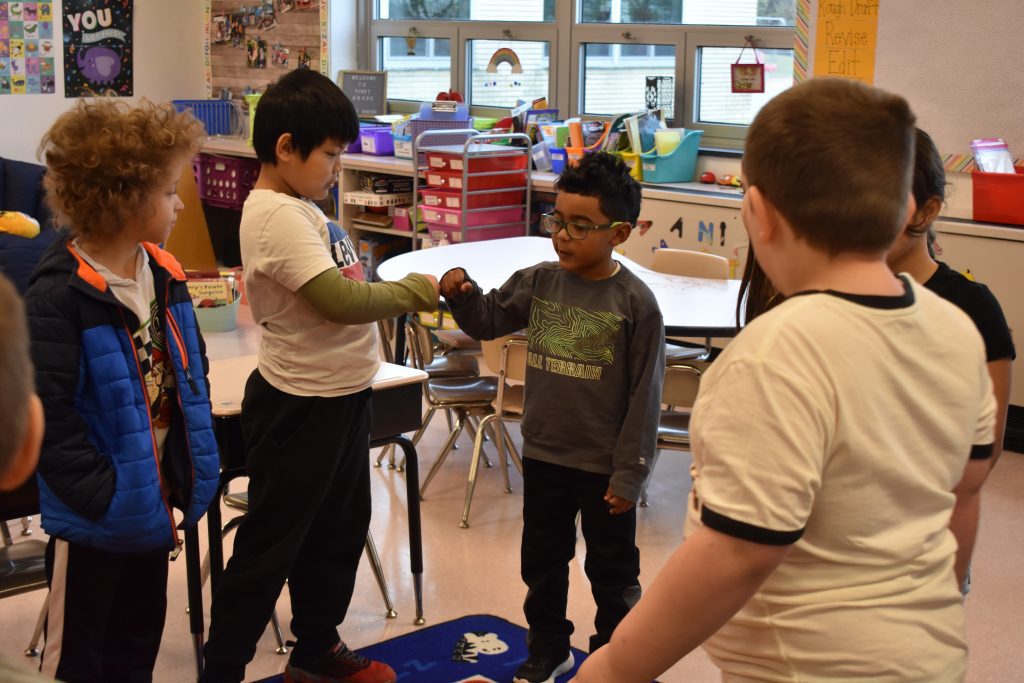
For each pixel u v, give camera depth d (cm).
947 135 436
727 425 98
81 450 174
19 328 73
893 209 100
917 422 103
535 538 228
